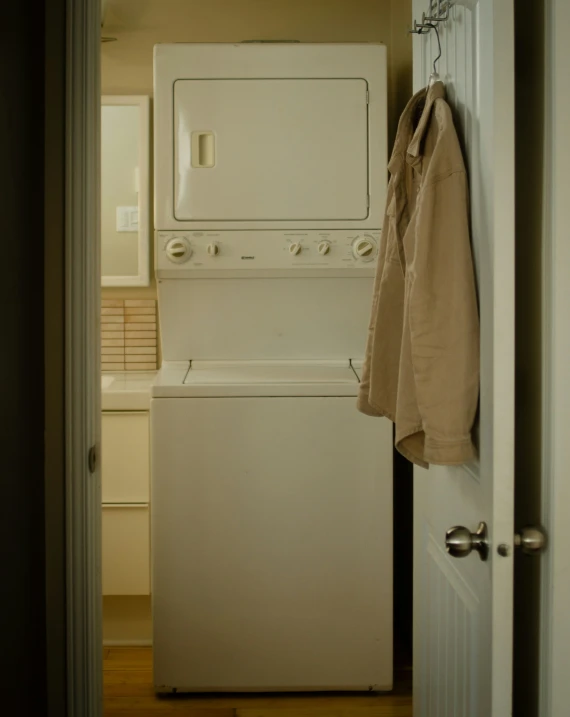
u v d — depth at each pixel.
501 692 1.00
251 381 2.22
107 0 2.75
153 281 2.88
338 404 2.16
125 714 2.16
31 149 1.30
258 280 2.38
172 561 2.17
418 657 1.57
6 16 1.19
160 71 2.30
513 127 0.98
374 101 2.31
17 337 1.26
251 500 2.16
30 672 1.34
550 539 1.06
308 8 2.77
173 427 2.15
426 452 1.11
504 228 0.98
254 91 2.30
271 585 2.18
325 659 2.20
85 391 1.41
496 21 0.96
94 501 1.46
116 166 2.83
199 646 2.19
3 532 1.21
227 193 2.32
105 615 2.58
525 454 1.15
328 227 2.33
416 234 1.13
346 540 2.18
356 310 2.43
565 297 1.04
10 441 1.23
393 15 2.75
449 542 1.04
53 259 1.37
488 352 1.02
